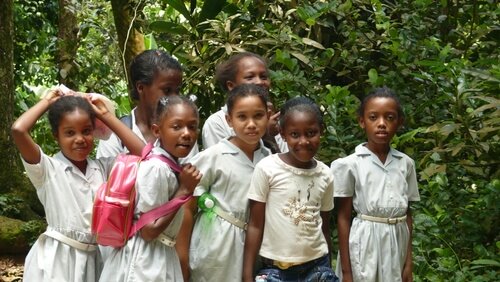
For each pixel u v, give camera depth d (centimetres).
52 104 301
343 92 449
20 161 685
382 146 341
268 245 309
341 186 337
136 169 290
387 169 339
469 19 530
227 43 504
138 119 336
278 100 481
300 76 463
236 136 321
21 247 596
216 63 507
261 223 311
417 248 414
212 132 352
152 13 816
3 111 668
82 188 302
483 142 407
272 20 534
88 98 310
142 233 288
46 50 952
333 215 457
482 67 479
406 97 473
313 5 511
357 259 335
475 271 405
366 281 331
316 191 312
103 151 331
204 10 541
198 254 311
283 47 491
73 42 799
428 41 475
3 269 575
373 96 337
